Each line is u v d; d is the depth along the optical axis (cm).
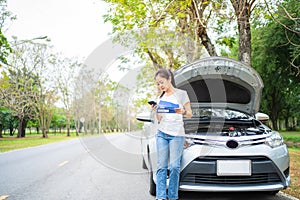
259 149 446
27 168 848
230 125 556
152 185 511
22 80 3378
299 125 6144
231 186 437
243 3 856
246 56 912
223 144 448
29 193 542
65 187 588
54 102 3647
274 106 3541
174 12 914
